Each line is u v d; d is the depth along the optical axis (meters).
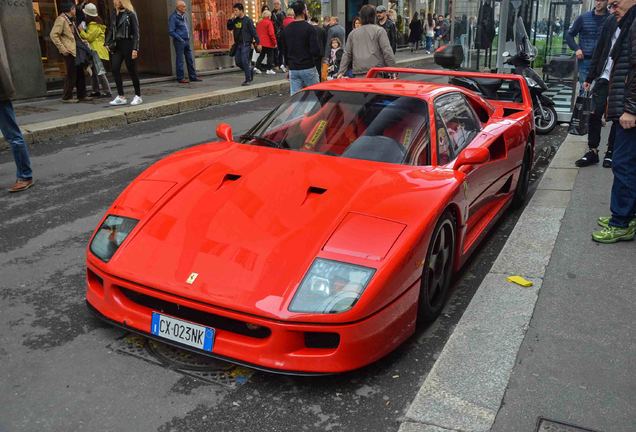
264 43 15.96
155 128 9.16
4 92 5.39
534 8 11.87
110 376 2.71
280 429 2.38
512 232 4.49
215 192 3.10
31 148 7.71
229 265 2.62
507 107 5.47
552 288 3.58
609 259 4.02
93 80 11.23
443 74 5.64
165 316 2.71
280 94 13.50
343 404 2.54
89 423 2.40
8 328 3.14
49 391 2.60
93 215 5.05
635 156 4.10
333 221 2.79
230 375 2.72
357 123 3.69
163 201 3.08
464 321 3.17
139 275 2.69
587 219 4.78
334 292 2.48
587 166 6.41
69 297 3.52
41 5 11.94
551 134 8.55
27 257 4.13
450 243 3.33
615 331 3.11
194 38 15.80
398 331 2.77
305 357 2.50
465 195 3.40
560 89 10.58
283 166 3.30
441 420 2.40
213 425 2.40
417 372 2.79
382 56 7.62
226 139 3.89
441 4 33.84
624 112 3.93
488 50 10.94
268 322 2.45
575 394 2.59
